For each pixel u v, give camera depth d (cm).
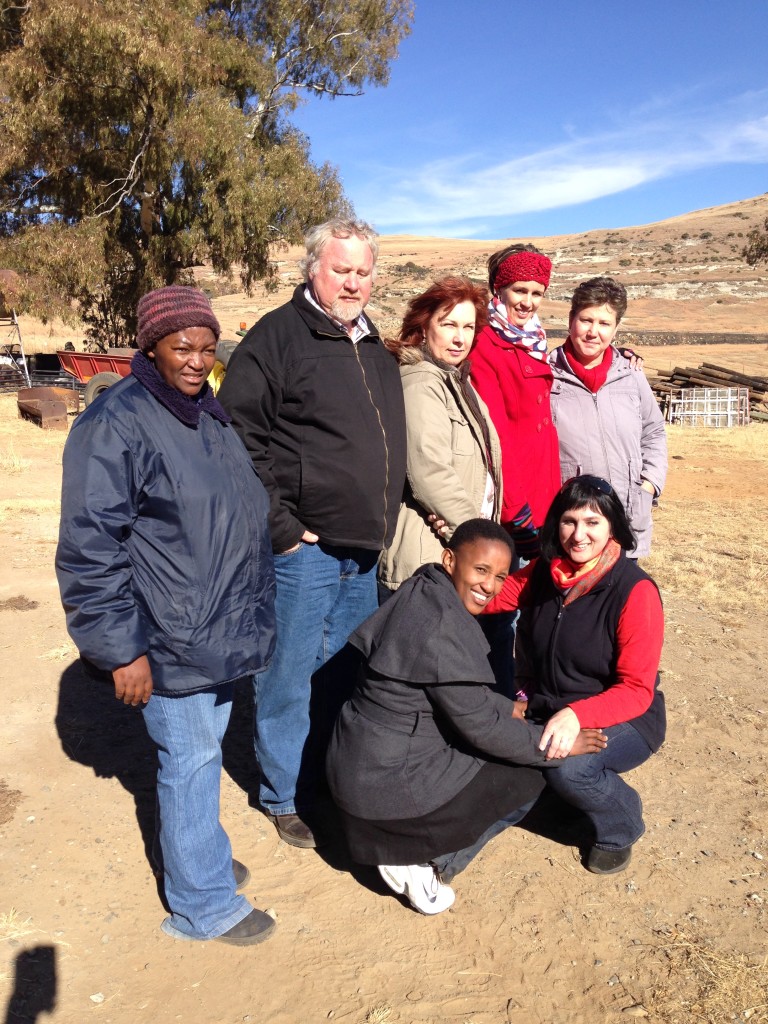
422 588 278
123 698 242
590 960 273
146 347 246
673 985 262
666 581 669
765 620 584
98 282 2312
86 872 309
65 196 2466
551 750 281
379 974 265
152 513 244
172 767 265
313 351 290
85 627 232
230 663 254
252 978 262
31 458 1175
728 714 441
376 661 274
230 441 263
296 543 301
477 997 257
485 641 275
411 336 328
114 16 2098
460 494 312
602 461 390
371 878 314
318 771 341
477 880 313
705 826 346
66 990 254
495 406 343
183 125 2277
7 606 565
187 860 271
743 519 932
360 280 290
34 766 379
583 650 304
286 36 2725
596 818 306
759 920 292
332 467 294
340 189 2658
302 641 316
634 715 292
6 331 4222
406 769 275
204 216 2495
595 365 393
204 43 2342
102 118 2295
